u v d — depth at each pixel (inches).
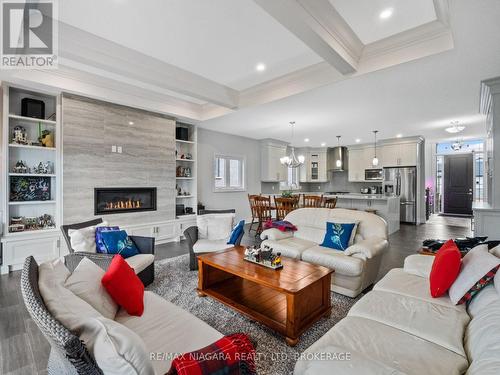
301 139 303.3
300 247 124.0
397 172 292.7
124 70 117.6
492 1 73.4
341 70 118.1
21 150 144.2
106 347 31.5
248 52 118.2
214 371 33.5
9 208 139.7
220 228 149.3
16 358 68.0
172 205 197.6
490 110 141.6
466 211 351.3
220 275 111.3
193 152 223.6
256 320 82.7
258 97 163.9
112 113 164.2
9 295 103.7
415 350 47.0
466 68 115.2
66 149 145.8
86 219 152.9
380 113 186.7
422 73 120.1
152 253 118.9
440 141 340.5
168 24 97.0
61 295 44.2
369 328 54.1
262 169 305.3
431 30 100.1
